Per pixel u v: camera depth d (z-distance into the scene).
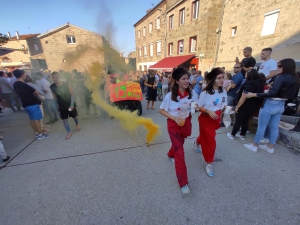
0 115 6.57
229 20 9.84
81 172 2.69
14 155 3.31
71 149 3.49
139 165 2.84
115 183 2.41
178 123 2.06
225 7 10.05
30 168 2.84
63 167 2.84
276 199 2.05
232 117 4.43
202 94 2.38
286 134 3.29
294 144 3.15
